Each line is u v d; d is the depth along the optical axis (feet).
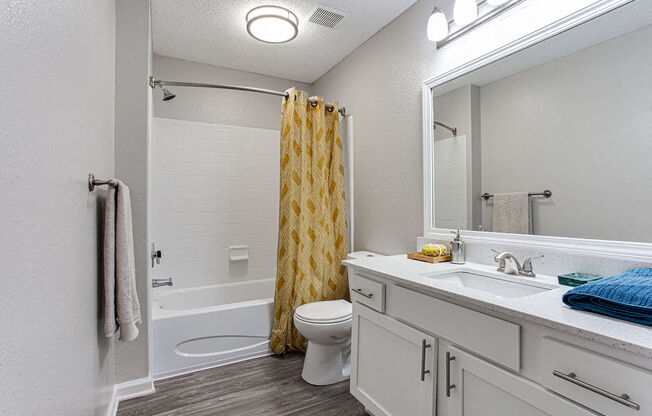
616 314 2.74
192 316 7.02
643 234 3.67
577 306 2.99
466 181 5.70
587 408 2.55
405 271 4.79
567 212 4.34
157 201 9.26
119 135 5.91
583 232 4.17
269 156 10.78
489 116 5.33
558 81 4.44
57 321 2.65
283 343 7.59
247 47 8.80
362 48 8.55
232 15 7.28
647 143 3.64
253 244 10.55
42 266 2.36
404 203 7.15
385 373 4.73
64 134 2.88
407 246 7.06
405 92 7.11
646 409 2.23
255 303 7.78
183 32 8.02
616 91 3.89
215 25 7.69
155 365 6.67
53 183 2.59
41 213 2.35
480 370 3.38
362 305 5.29
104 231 4.33
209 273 9.92
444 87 6.16
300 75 10.67
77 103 3.30
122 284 4.26
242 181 10.39
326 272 8.00
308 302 7.59
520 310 2.98
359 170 8.65
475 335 3.44
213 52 9.10
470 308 3.53
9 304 1.85
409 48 7.00
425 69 6.59
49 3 2.51
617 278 3.07
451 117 6.00
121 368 5.98
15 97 1.93
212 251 9.96
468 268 5.09
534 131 4.72
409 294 4.32
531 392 2.91
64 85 2.88
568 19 4.29
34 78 2.23
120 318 4.24
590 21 4.13
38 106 2.29
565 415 2.66
